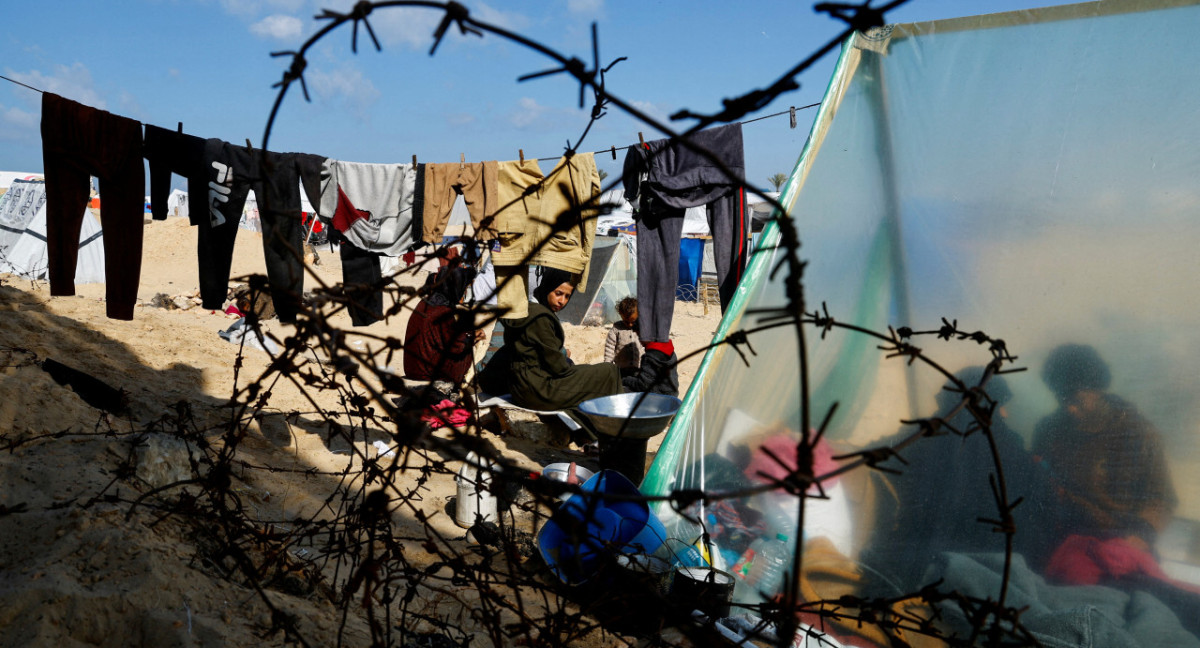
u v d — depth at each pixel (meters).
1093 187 3.36
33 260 13.64
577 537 1.20
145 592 2.05
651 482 3.88
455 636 2.49
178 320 9.05
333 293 1.81
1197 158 3.16
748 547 3.60
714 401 4.09
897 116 4.00
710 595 2.67
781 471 3.73
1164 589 2.77
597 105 1.58
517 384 5.39
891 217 3.89
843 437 3.71
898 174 3.91
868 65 4.12
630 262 15.15
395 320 11.59
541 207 4.85
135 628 1.97
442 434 5.19
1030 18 3.69
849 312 3.91
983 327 3.48
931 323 3.63
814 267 4.04
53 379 3.88
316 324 1.50
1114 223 3.28
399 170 5.26
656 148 5.02
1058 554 2.97
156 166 4.81
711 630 1.83
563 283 5.41
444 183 5.21
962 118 3.80
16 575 2.07
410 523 3.85
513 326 5.28
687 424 4.04
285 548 2.42
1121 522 2.92
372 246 5.33
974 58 3.83
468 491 3.88
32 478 2.62
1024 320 3.38
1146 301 3.13
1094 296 3.24
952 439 3.35
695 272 20.44
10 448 2.86
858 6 0.94
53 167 4.52
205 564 2.36
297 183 5.11
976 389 1.54
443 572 3.25
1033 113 3.61
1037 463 3.14
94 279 14.30
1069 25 3.59
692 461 3.98
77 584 2.04
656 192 5.00
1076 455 3.07
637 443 4.32
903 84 4.01
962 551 3.14
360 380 1.33
